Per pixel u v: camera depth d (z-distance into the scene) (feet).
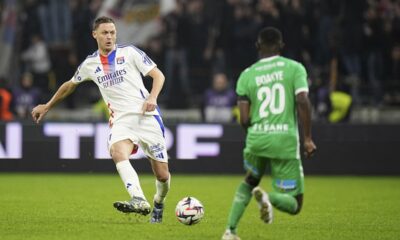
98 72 104.47
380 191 173.06
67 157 219.00
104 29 103.09
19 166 218.79
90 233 96.94
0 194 156.66
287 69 86.53
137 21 256.11
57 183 186.60
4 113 239.91
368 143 220.84
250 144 87.45
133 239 91.97
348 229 105.29
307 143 85.35
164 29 255.09
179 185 183.93
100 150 218.79
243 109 87.45
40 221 110.32
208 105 234.58
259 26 251.39
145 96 104.32
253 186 88.79
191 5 259.60
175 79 252.42
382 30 255.09
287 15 247.50
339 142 221.05
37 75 261.44
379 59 254.06
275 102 86.48
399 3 260.42
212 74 257.55
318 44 254.27
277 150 86.12
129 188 98.07
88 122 219.41
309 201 149.07
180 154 219.00
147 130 103.30
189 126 219.00
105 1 256.32
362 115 248.73
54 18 263.29
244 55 252.62
